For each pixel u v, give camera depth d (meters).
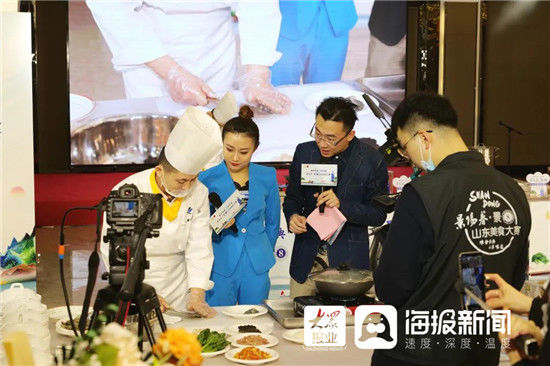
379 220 3.29
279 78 9.68
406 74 9.93
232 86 9.59
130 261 1.92
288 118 9.74
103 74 9.28
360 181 3.31
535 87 10.99
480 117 10.89
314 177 3.27
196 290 2.76
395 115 2.03
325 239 3.22
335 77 9.83
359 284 2.62
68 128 9.35
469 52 9.19
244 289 3.26
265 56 9.59
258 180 3.30
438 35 9.13
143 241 1.91
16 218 4.07
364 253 3.34
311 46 9.70
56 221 8.68
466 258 1.80
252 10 9.49
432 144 1.96
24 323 2.09
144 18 9.27
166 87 9.41
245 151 3.17
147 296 1.96
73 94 9.23
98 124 9.33
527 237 1.99
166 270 2.77
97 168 9.38
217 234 3.21
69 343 2.43
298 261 3.36
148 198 1.97
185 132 2.46
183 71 9.42
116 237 1.94
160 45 9.34
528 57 10.94
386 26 9.84
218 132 2.49
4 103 3.99
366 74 9.88
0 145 4.00
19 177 4.05
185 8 9.34
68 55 9.19
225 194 3.21
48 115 9.38
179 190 2.63
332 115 3.16
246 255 3.25
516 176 11.09
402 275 1.88
